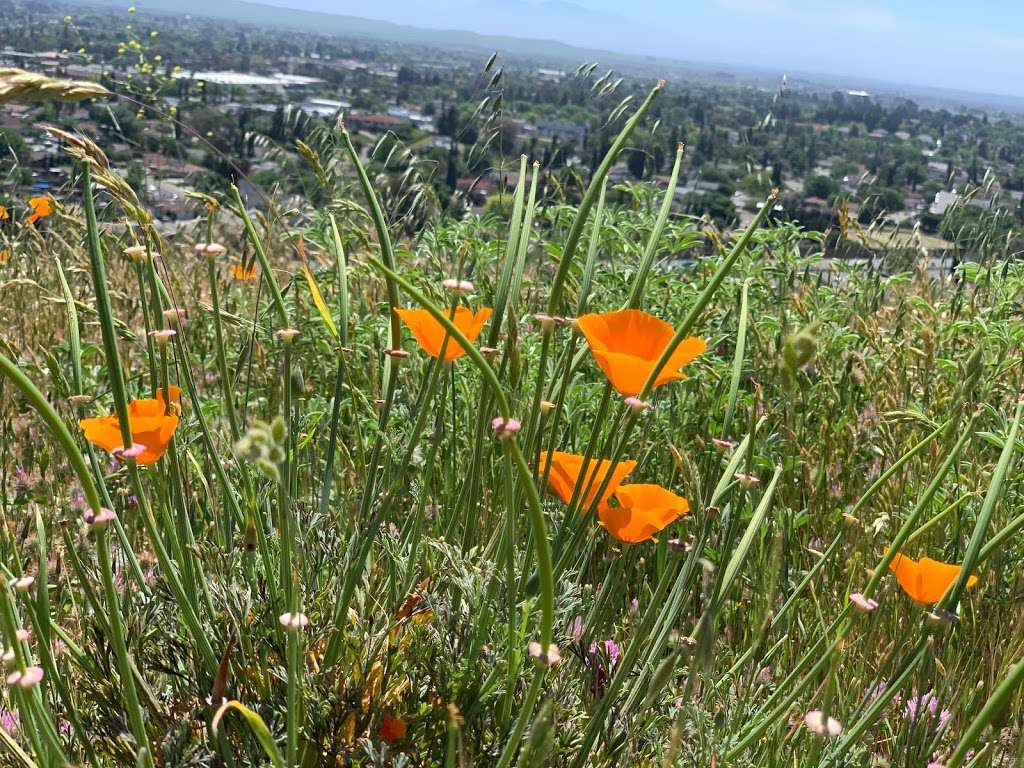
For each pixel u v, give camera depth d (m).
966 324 0.69
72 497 0.54
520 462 0.21
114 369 0.27
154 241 0.35
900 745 0.37
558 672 0.34
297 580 0.30
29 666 0.28
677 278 0.83
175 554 0.36
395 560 0.38
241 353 0.51
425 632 0.35
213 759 0.32
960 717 0.41
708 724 0.34
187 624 0.33
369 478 0.37
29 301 0.79
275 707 0.33
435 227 0.75
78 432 0.40
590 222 0.81
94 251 0.26
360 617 0.36
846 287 0.92
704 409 0.68
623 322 0.35
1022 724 0.39
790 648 0.43
